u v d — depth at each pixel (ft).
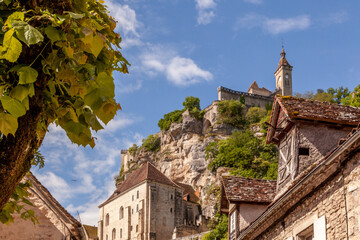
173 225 291.79
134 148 433.89
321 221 35.47
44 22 18.12
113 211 308.40
